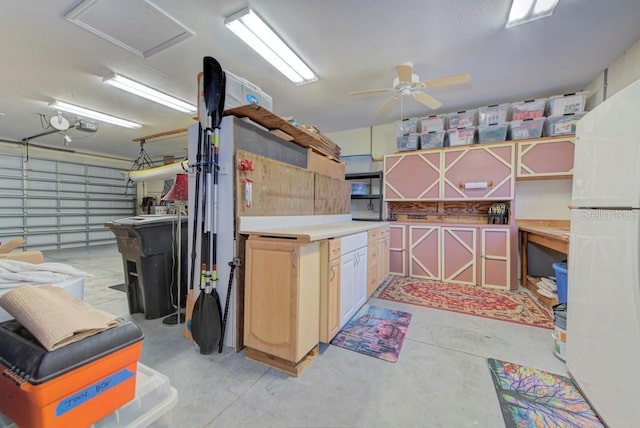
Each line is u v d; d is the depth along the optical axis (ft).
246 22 7.88
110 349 3.03
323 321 7.32
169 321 9.13
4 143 22.21
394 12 7.54
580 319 5.49
